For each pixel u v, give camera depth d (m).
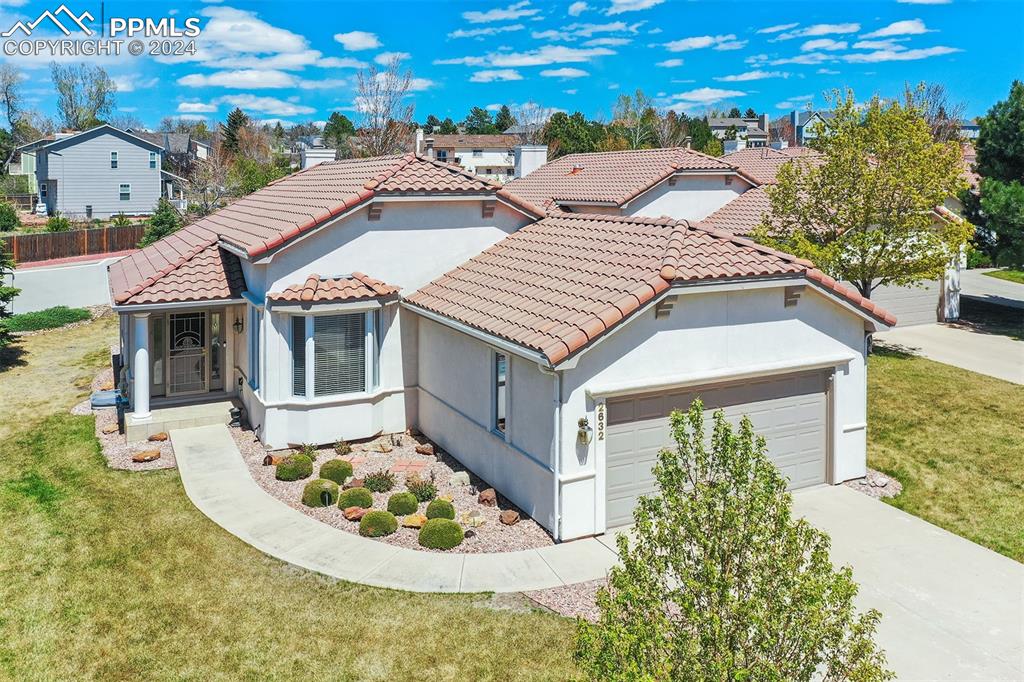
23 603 10.21
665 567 6.30
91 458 15.55
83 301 32.94
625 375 12.33
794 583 5.86
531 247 16.78
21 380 21.33
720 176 27.95
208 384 19.11
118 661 9.05
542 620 9.81
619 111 98.38
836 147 20.97
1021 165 26.06
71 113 101.50
